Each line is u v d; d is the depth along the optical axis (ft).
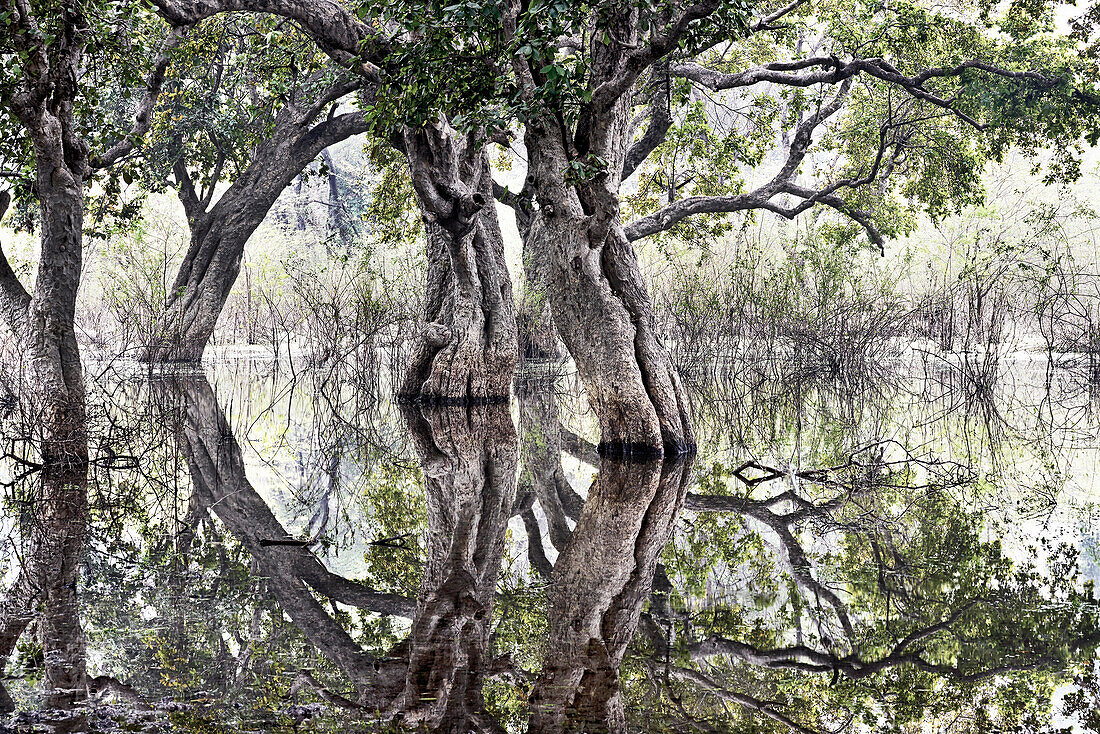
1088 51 72.49
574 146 35.17
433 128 43.39
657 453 36.55
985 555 23.15
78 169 37.24
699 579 20.85
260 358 94.79
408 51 36.32
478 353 55.42
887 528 26.13
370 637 16.96
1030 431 45.98
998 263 77.10
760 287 77.05
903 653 16.44
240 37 69.62
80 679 14.74
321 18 40.34
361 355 79.71
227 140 80.33
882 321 76.54
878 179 80.02
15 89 35.78
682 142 78.13
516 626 17.61
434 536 24.95
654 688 14.62
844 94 79.82
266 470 35.73
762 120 80.59
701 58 78.95
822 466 35.88
